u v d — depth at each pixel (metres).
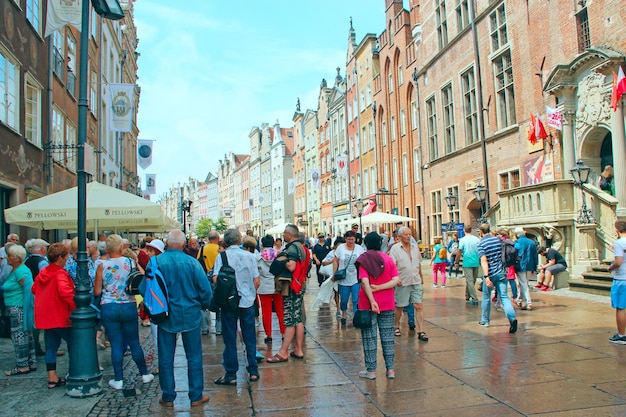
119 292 6.42
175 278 5.64
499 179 20.14
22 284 7.24
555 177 16.53
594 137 15.11
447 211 25.06
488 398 5.47
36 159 14.77
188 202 27.83
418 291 8.71
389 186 34.84
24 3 13.63
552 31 16.69
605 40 14.20
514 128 18.86
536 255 11.35
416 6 30.19
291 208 72.25
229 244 6.69
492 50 20.56
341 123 47.12
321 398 5.74
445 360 7.16
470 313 11.07
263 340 9.37
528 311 10.88
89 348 6.18
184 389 6.38
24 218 9.17
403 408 5.28
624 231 7.63
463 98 23.09
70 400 5.95
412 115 31.16
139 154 26.88
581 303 11.45
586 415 4.85
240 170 100.38
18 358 7.20
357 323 6.33
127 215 9.40
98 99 24.31
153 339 8.80
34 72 14.53
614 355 7.01
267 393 6.02
